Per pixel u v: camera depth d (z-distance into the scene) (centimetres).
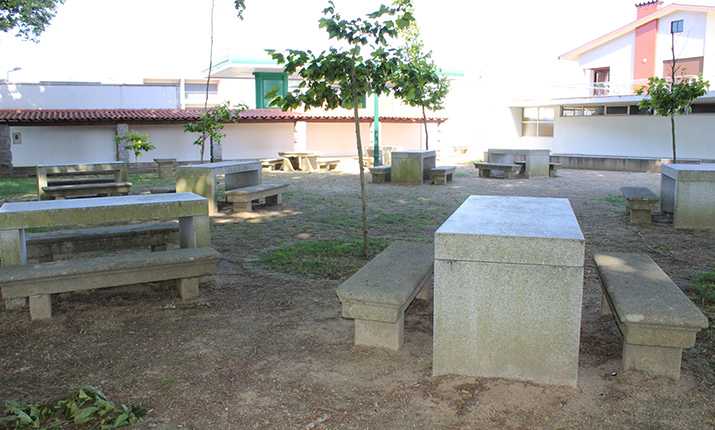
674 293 337
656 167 2009
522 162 1948
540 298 304
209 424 281
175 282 530
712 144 2256
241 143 2580
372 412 290
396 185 1512
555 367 309
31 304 421
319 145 2894
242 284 534
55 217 437
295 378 331
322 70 602
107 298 482
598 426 271
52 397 307
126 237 551
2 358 359
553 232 306
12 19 1566
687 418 277
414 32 1762
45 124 2125
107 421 281
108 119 2178
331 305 469
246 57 2695
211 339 393
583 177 1769
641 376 319
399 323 370
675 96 1180
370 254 657
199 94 4659
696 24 2609
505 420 278
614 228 835
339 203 1139
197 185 997
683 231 801
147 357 362
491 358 319
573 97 2616
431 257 446
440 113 2953
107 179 1373
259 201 1188
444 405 294
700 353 353
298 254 656
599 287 519
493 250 304
